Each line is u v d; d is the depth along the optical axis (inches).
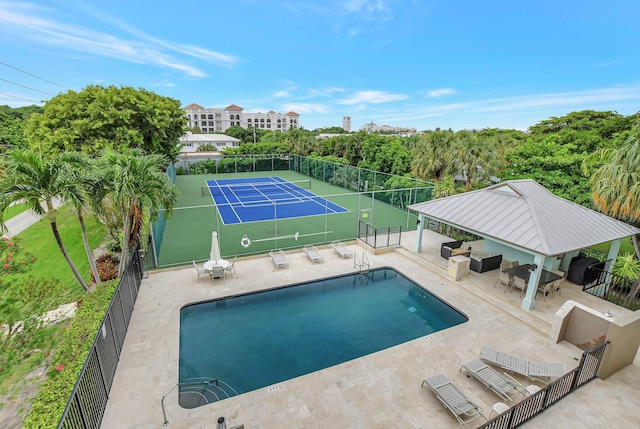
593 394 295.3
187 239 755.4
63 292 473.4
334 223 915.4
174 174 1572.3
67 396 221.9
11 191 357.7
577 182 796.0
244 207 1104.2
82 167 423.5
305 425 266.4
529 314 436.5
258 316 454.9
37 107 2432.3
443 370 335.6
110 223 539.5
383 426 266.1
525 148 950.4
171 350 363.9
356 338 407.5
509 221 487.5
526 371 315.3
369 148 1736.0
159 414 276.4
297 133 2266.2
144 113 1061.1
